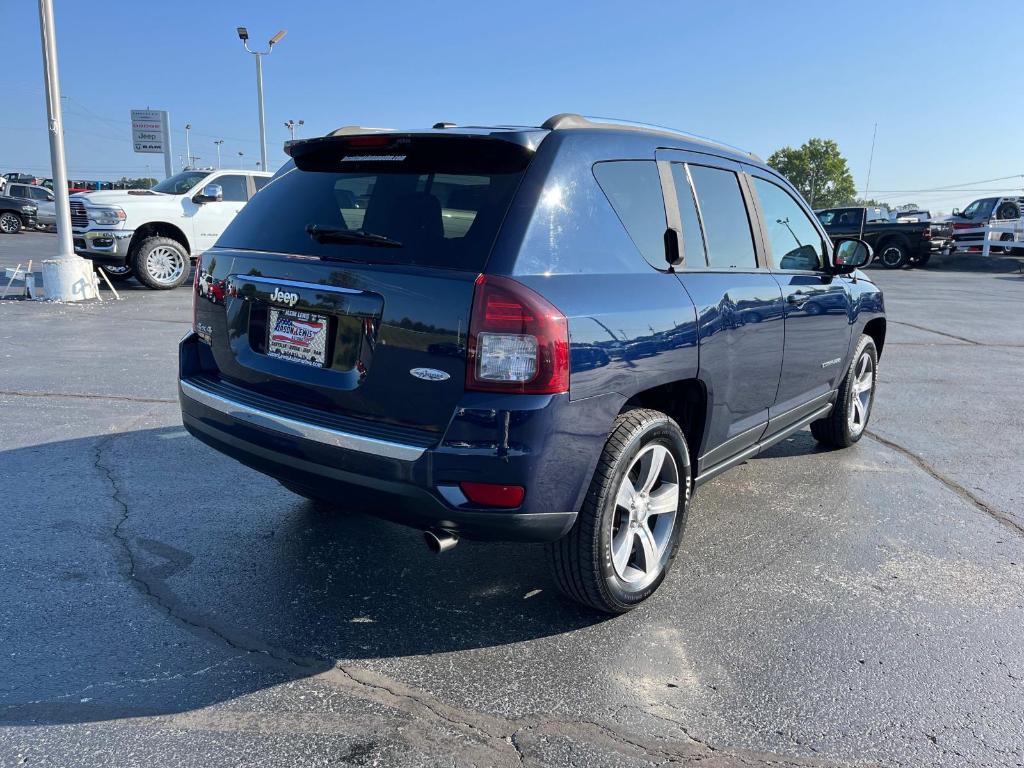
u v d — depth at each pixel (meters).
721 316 3.41
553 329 2.56
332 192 3.14
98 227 12.94
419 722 2.51
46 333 9.17
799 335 4.26
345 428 2.75
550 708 2.60
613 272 2.94
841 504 4.58
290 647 2.92
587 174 2.97
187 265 13.87
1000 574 3.71
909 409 6.99
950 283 20.97
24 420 5.64
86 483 4.48
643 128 3.44
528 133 2.85
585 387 2.68
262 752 2.35
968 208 29.42
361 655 2.88
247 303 3.18
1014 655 3.01
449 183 2.86
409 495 2.61
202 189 13.94
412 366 2.62
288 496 4.40
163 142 37.69
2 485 4.40
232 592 3.31
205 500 4.30
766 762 2.37
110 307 11.52
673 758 2.38
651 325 2.97
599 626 3.14
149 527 3.93
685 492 3.39
